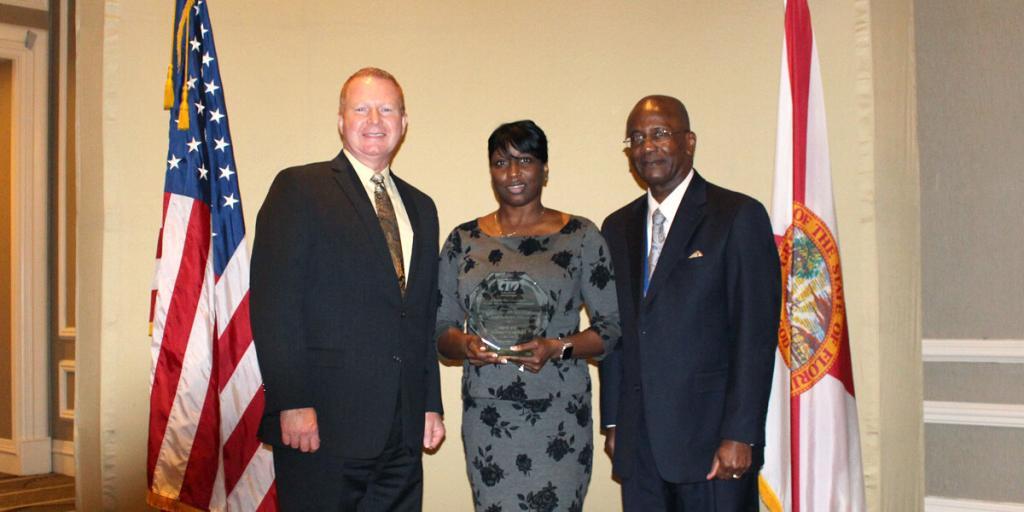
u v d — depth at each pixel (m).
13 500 5.50
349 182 2.81
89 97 4.07
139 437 4.03
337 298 2.72
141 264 4.07
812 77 3.30
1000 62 3.60
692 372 2.73
